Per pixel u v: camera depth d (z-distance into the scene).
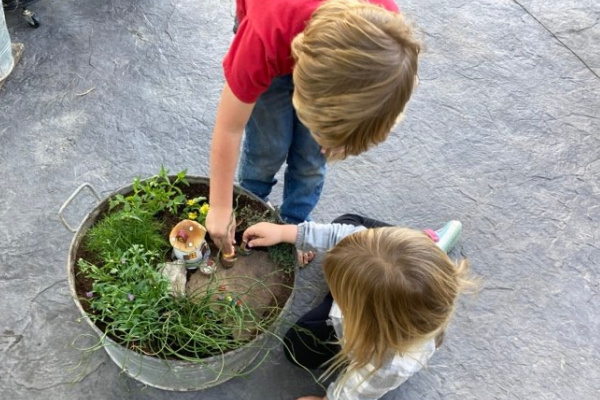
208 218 1.27
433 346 1.34
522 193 1.93
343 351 1.23
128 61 2.08
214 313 1.31
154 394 1.48
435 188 1.92
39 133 1.88
